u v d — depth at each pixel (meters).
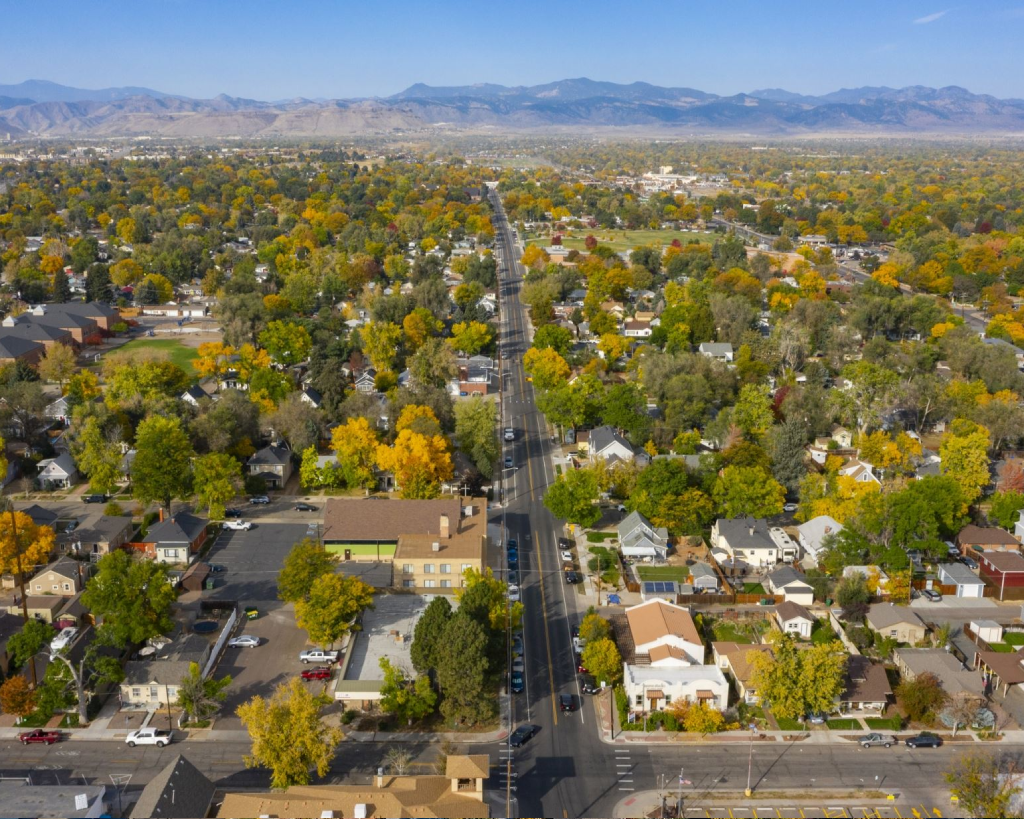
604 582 128.00
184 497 146.75
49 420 185.25
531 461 175.12
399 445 151.88
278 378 193.88
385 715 97.88
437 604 102.75
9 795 81.00
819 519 138.88
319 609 105.75
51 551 130.75
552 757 91.88
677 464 144.25
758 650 103.88
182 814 78.00
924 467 163.38
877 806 85.38
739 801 85.81
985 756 90.62
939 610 122.25
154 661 101.00
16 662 99.88
